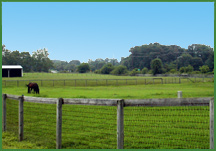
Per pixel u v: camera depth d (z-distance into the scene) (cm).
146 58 15125
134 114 1152
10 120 1096
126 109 1266
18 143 786
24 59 14912
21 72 7694
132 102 650
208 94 2102
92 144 755
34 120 1093
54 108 1360
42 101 779
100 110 1260
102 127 945
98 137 827
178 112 1159
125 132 868
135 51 15800
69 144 766
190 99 602
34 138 833
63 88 3444
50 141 797
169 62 14850
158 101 630
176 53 14675
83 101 711
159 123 976
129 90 2905
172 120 1015
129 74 10506
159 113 1159
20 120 819
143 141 769
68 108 1323
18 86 3844
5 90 3005
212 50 13488
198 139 774
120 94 2258
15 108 1375
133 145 736
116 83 4822
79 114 1180
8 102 1575
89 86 4012
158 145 731
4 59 14312
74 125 985
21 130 819
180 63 13388
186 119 1024
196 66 13262
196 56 14300
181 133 839
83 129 924
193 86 3600
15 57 14612
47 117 1146
